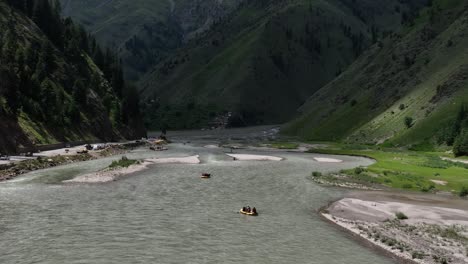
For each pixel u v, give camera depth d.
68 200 54.84
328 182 76.38
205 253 35.78
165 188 65.75
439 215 51.94
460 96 143.75
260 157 120.50
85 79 166.50
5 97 105.81
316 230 44.28
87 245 36.84
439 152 128.75
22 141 100.81
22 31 151.12
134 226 43.22
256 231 43.09
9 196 56.84
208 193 62.81
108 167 86.38
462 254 36.97
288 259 35.12
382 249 38.41
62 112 131.88
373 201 60.53
